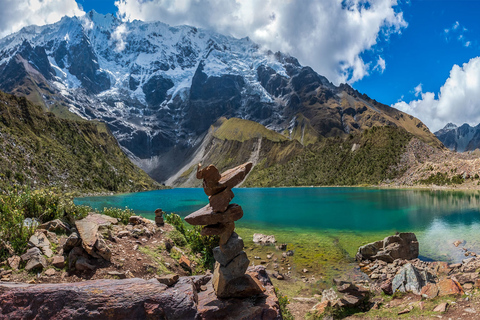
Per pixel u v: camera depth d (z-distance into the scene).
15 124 127.00
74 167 131.25
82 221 12.94
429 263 18.22
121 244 13.89
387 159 158.25
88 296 5.64
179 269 13.98
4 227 10.96
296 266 19.11
